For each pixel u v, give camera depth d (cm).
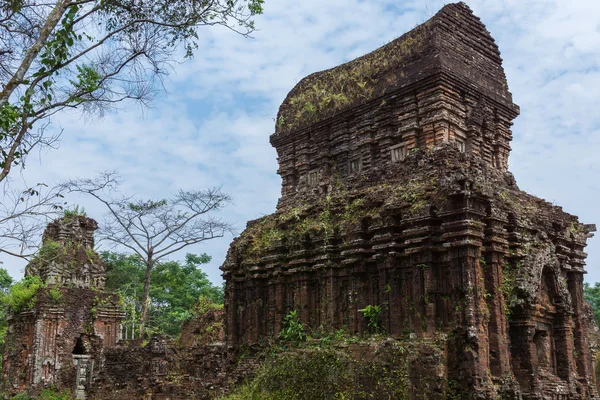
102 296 4259
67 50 1312
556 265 2089
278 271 2348
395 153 2312
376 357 1762
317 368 1841
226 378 2403
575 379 2080
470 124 2283
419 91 2278
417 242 1878
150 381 2573
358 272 2070
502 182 2167
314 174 2645
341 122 2556
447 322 1808
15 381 3975
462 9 2428
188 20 1491
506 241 1922
